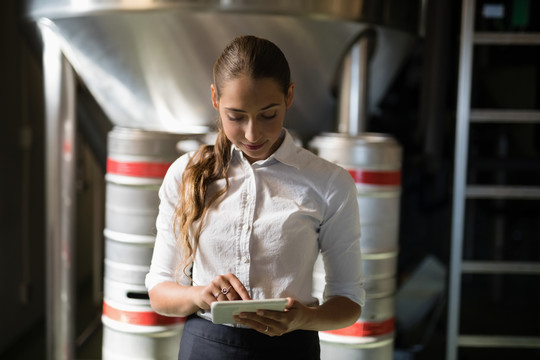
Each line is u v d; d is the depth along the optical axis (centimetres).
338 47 213
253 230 108
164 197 116
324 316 106
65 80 221
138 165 191
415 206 414
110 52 209
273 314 98
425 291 316
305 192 111
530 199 364
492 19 256
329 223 113
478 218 424
